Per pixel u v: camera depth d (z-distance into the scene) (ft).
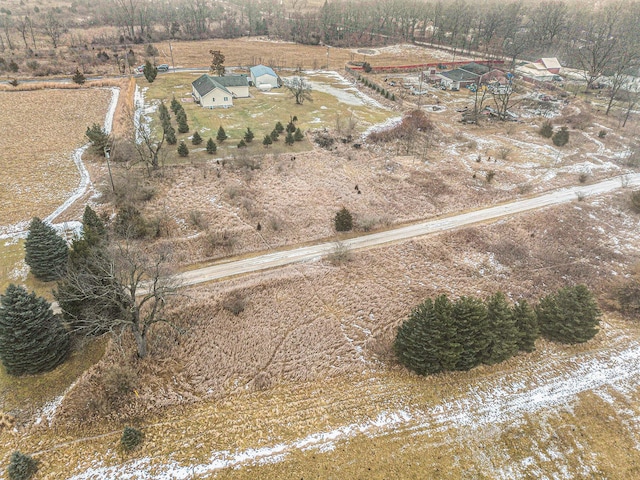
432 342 107.86
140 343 108.58
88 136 204.95
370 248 158.92
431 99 323.37
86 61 340.80
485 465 92.12
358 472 89.25
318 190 189.47
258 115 260.01
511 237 170.60
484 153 241.55
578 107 315.78
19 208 164.35
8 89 270.46
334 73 372.58
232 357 114.42
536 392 110.11
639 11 492.95
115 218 155.74
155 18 532.32
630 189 209.97
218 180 188.03
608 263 162.20
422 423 100.12
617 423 103.30
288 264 148.56
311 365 113.80
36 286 129.08
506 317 113.70
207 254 150.20
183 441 93.25
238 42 460.14
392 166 215.51
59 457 88.53
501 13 509.35
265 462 90.17
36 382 102.53
